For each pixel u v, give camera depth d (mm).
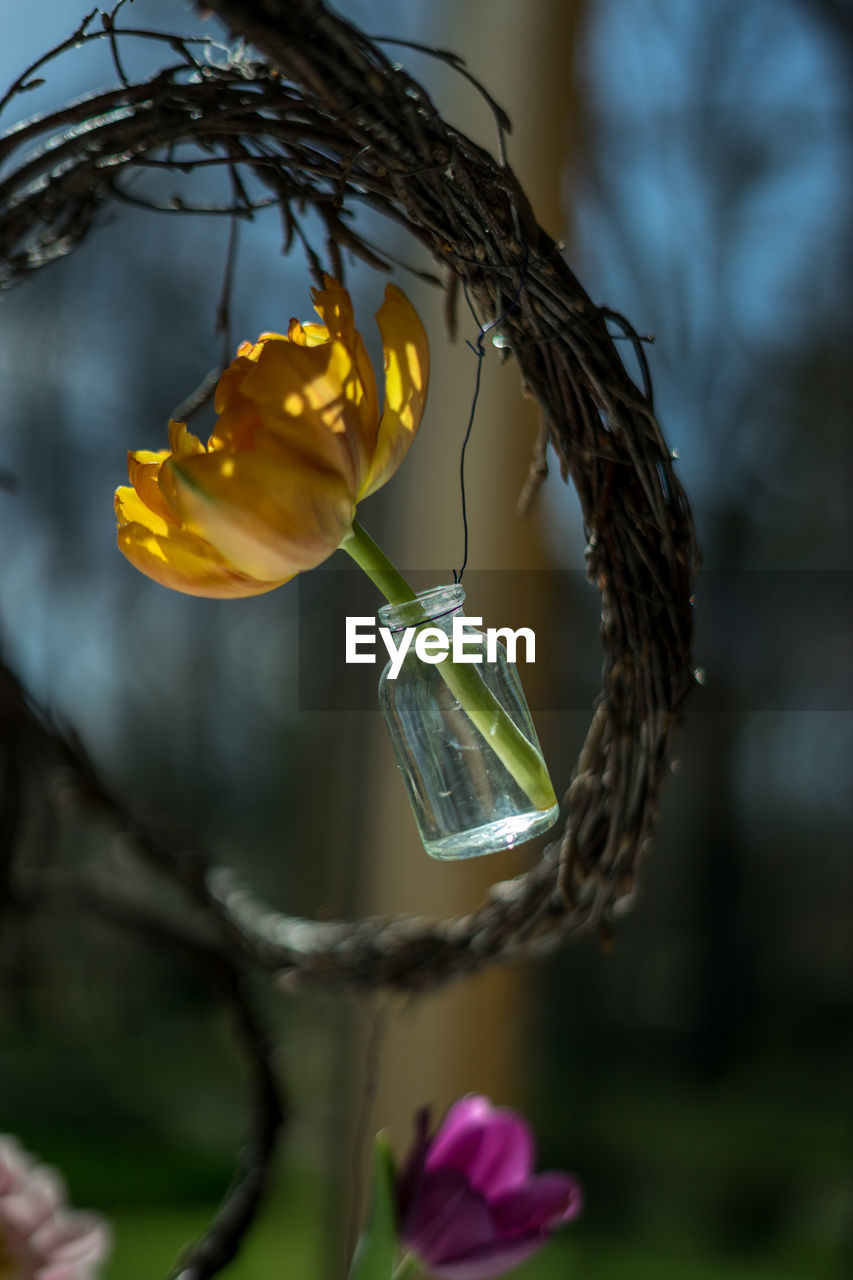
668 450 507
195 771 4363
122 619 4121
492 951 583
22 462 3914
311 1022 2494
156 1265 1944
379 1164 501
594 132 2654
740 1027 3670
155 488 493
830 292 3146
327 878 3248
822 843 3797
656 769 525
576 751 2736
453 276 517
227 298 536
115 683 4164
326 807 3363
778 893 3818
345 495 484
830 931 3705
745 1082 3363
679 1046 3666
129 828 659
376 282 2561
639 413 499
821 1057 3457
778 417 3402
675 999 3758
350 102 465
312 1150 2080
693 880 3873
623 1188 2598
